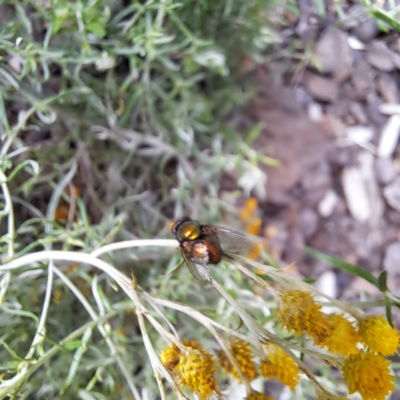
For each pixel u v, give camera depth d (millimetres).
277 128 138
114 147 129
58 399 99
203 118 131
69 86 122
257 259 132
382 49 130
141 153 128
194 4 118
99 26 95
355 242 135
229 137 133
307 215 138
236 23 122
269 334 70
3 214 89
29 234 119
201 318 73
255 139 139
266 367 70
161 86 130
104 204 126
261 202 139
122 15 105
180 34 120
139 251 118
